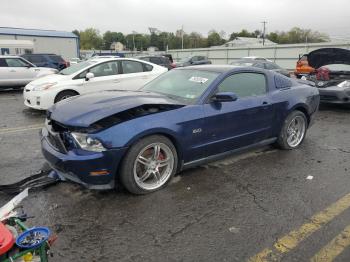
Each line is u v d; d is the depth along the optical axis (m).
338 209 3.51
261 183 4.14
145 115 3.69
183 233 3.04
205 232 3.06
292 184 4.13
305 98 5.44
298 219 3.30
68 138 3.54
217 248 2.83
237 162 4.84
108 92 4.49
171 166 3.92
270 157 5.10
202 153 4.22
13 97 12.00
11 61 13.61
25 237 2.01
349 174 4.49
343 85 8.72
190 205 3.55
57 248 2.80
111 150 3.39
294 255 2.75
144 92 4.52
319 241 2.94
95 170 3.39
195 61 27.66
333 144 5.92
